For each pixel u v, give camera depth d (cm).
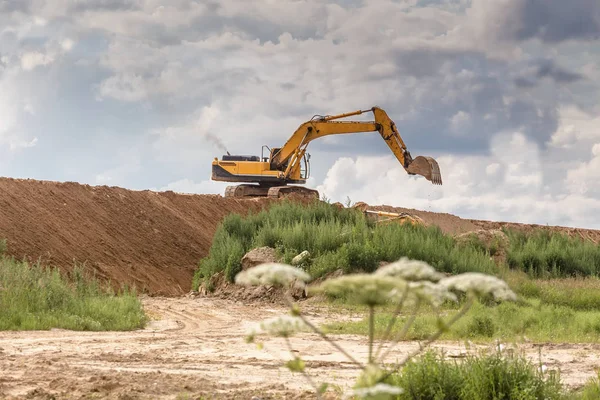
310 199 5250
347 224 3947
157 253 4019
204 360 1404
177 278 3894
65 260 3453
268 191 5322
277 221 3984
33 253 3362
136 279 3638
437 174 4472
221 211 4850
